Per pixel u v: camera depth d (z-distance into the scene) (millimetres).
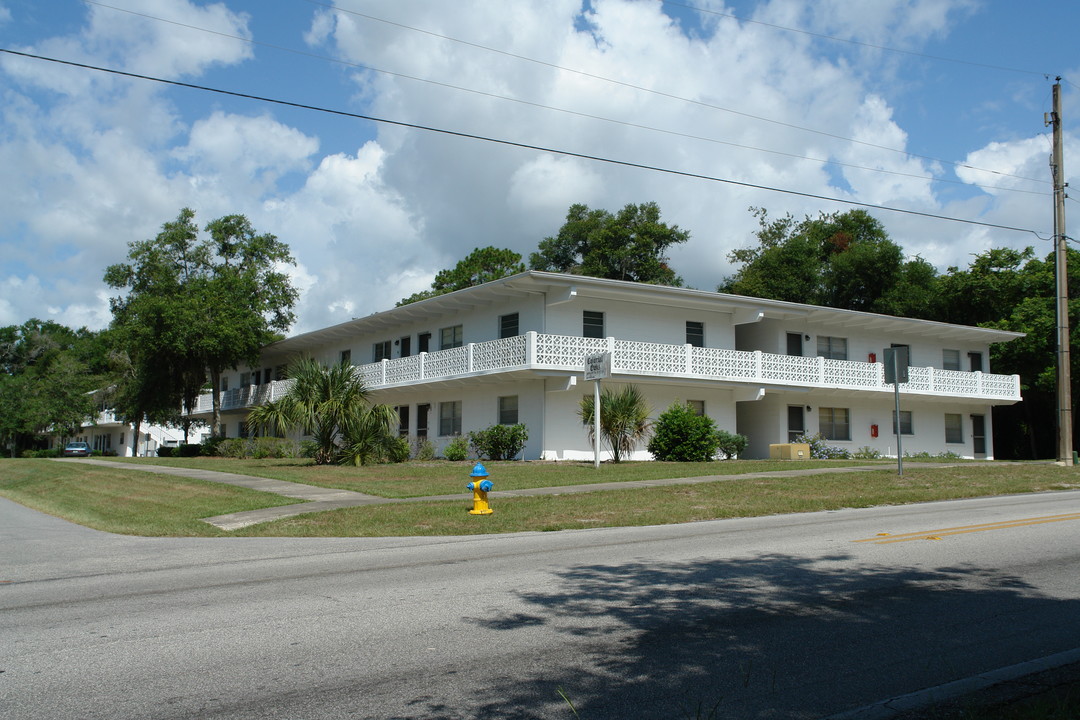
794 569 8836
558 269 59062
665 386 29172
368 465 24859
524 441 27094
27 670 5480
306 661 5641
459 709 4723
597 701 4848
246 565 9742
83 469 29156
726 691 5031
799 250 53688
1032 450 39469
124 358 50219
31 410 63781
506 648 5930
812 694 4988
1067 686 5000
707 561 9398
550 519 13711
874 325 33875
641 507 15078
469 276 57969
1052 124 25250
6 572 9516
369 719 4574
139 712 4684
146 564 9969
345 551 10820
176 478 22469
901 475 20125
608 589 7902
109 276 40375
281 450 33781
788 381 30406
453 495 16906
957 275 43719
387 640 6152
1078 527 11953
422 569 9188
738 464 24109
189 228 41188
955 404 37125
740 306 30344
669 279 56281
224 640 6184
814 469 22453
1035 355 38250
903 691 5047
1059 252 25047
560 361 26062
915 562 9211
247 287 39344
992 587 7895
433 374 30391
